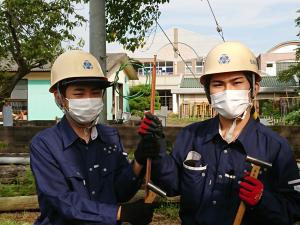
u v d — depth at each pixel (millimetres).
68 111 2850
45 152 2820
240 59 2758
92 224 2641
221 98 2748
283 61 44250
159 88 41906
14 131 9305
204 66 2893
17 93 24781
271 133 2789
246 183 2572
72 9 12188
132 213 2652
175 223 5938
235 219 2637
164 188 2887
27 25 12094
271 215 2604
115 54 26453
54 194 2725
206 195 2754
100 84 2854
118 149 3004
